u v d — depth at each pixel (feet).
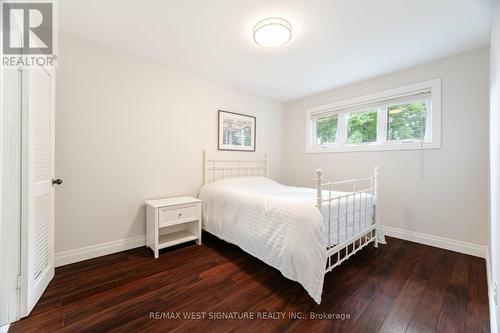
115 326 4.22
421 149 8.28
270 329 4.17
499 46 3.89
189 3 5.18
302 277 5.09
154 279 5.90
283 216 5.82
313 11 5.39
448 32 6.24
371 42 6.77
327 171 11.20
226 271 6.37
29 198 4.51
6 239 4.25
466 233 7.40
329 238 5.67
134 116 7.83
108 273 6.18
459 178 7.50
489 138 6.49
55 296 5.09
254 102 11.77
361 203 7.30
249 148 11.53
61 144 6.48
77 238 6.82
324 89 11.02
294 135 12.85
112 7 5.33
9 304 4.25
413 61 7.99
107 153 7.30
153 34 6.48
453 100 7.57
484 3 5.05
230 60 8.06
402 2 5.08
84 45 6.82
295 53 7.49
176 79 8.83
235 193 7.68
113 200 7.47
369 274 6.15
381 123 9.43
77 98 6.73
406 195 8.66
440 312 4.62
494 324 4.04
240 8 5.33
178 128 8.96
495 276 4.28
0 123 4.22
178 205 7.79
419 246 8.05
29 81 4.50
